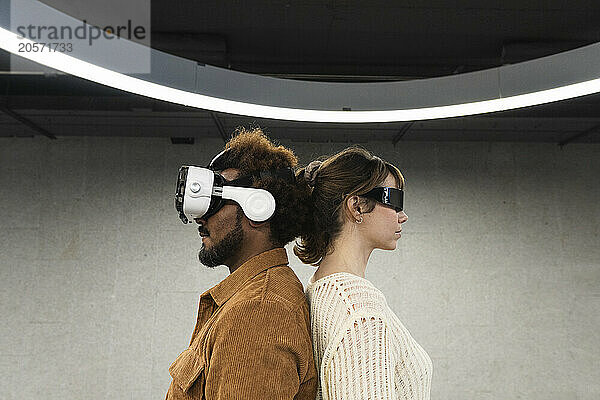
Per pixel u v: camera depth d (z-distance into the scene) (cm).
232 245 99
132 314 513
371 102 245
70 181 533
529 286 526
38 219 526
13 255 519
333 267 104
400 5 313
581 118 461
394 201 106
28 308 511
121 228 527
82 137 539
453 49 367
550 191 543
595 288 527
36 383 500
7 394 498
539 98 222
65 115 464
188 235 527
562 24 334
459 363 512
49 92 392
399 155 546
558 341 517
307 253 110
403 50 369
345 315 90
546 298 525
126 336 509
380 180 105
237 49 369
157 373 504
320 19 329
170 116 461
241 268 97
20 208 527
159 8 320
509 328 519
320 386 93
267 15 326
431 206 539
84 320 511
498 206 540
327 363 88
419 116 251
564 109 420
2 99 412
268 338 82
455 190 542
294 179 105
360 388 84
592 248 534
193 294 519
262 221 97
